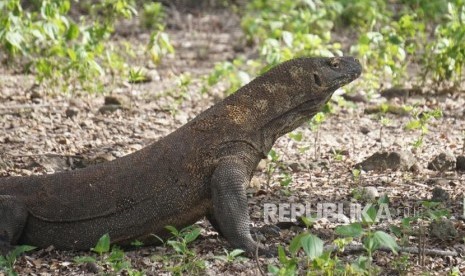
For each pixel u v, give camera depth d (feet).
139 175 27.22
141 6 77.36
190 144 27.12
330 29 65.21
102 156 38.14
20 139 41.42
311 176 35.47
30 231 27.55
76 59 50.52
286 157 38.40
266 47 49.57
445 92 50.24
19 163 37.35
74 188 27.48
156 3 76.54
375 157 36.35
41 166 36.91
